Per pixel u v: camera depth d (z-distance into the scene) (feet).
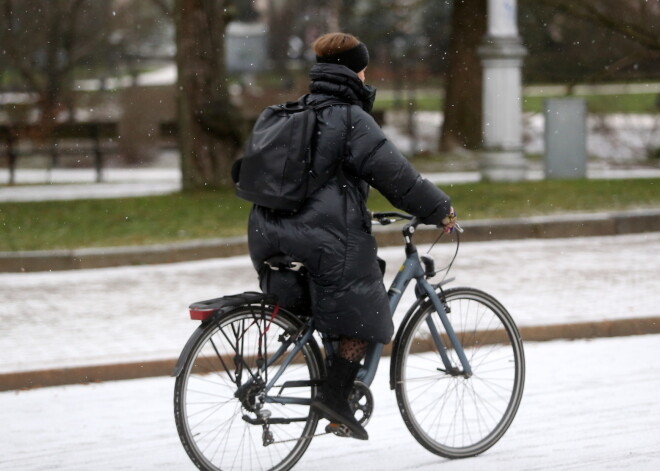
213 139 208.03
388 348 87.86
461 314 63.10
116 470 61.16
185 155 208.64
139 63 467.93
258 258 56.90
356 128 55.52
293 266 56.80
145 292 112.57
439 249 136.56
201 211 172.45
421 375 62.64
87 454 64.44
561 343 91.09
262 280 57.62
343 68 56.29
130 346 87.92
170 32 437.99
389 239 139.13
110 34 404.16
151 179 244.63
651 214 148.36
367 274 56.18
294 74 473.26
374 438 66.33
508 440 65.16
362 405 58.90
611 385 77.41
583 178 211.00
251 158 55.57
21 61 338.13
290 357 57.41
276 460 58.23
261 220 56.24
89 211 175.83
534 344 90.74
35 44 352.08
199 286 115.44
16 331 94.73
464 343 63.10
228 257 135.95
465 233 142.82
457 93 289.12
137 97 298.97
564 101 214.48
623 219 147.23
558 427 67.56
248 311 56.59
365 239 55.98
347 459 62.13
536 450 63.10
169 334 92.17
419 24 383.86
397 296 60.49
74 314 101.81
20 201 193.88
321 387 57.72
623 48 300.40
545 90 451.53
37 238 146.30
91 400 77.05
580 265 121.90
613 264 122.31
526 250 134.31
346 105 56.08
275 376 57.16
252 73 471.62
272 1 490.49
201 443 56.95
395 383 61.11
